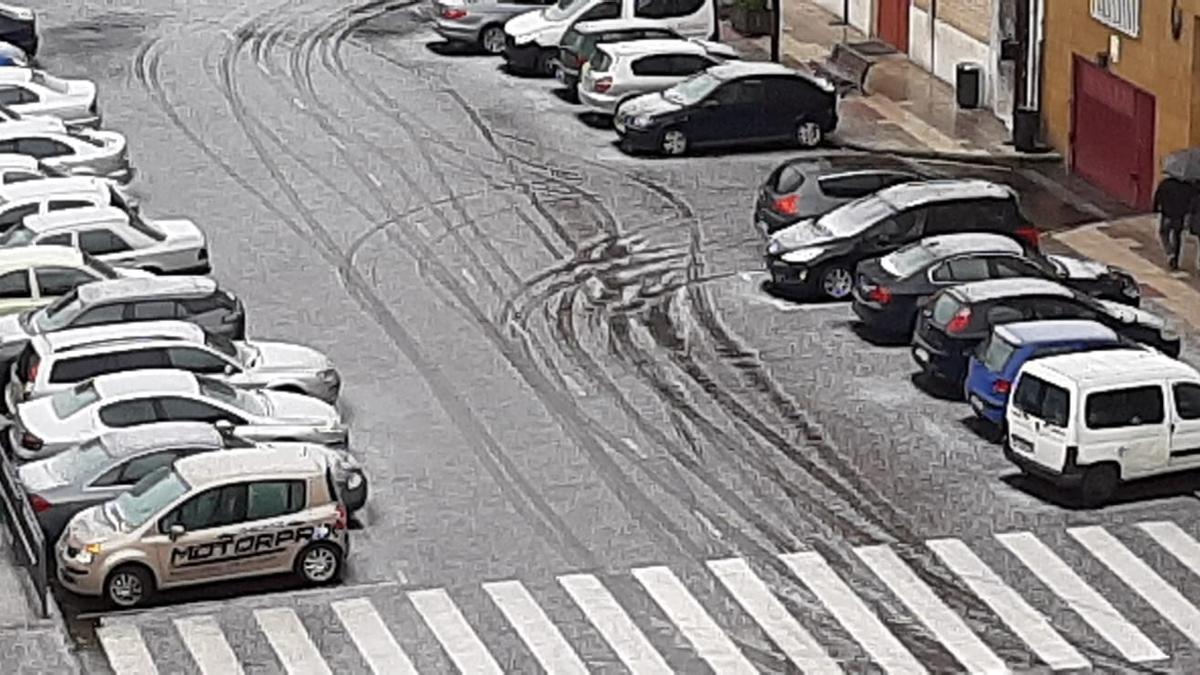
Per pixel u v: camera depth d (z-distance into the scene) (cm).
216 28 5716
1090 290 3684
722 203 4416
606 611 2802
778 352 3656
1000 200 3912
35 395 3225
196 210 4341
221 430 3069
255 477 2842
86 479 2923
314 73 5316
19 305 3612
